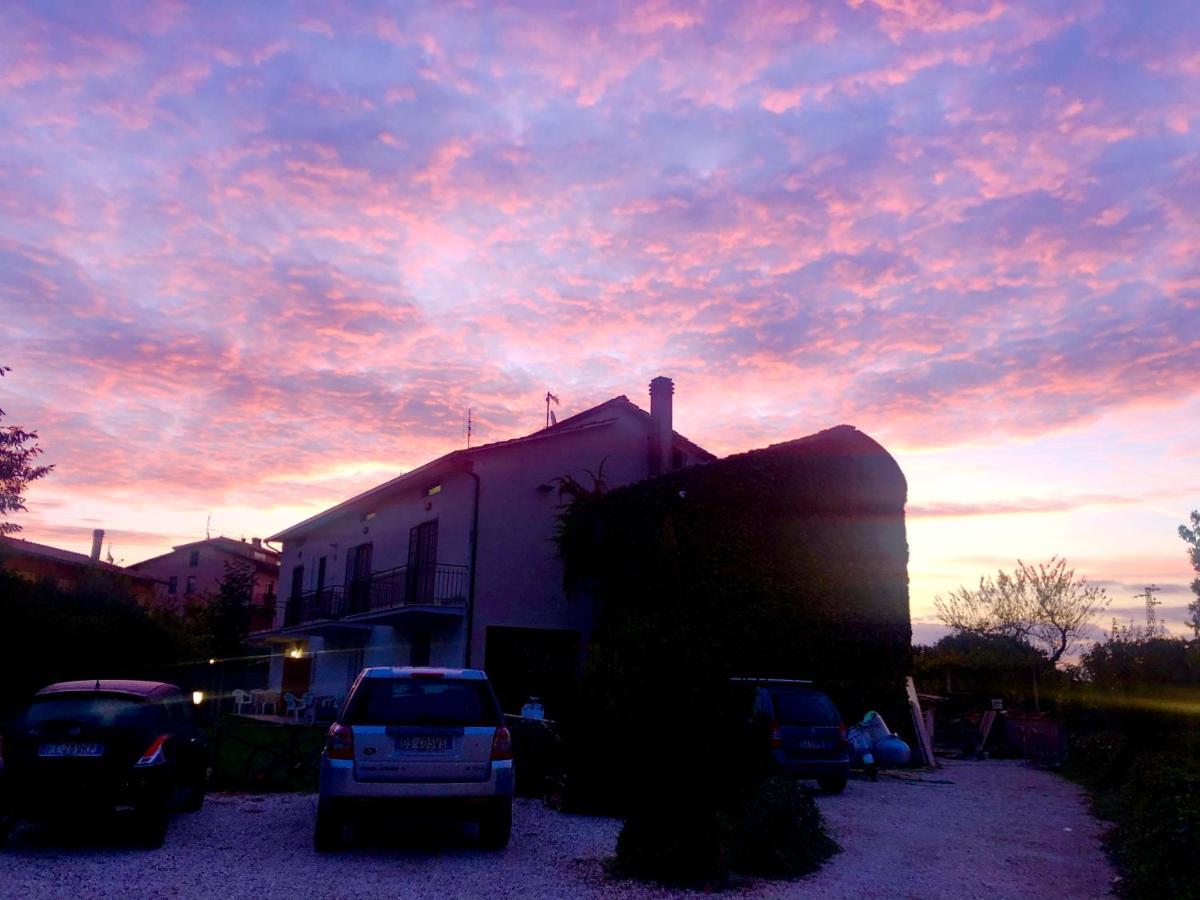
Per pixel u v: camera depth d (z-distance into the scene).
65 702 8.86
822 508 20.53
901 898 7.41
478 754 8.65
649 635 9.15
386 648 26.14
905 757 17.81
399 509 26.47
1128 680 15.70
